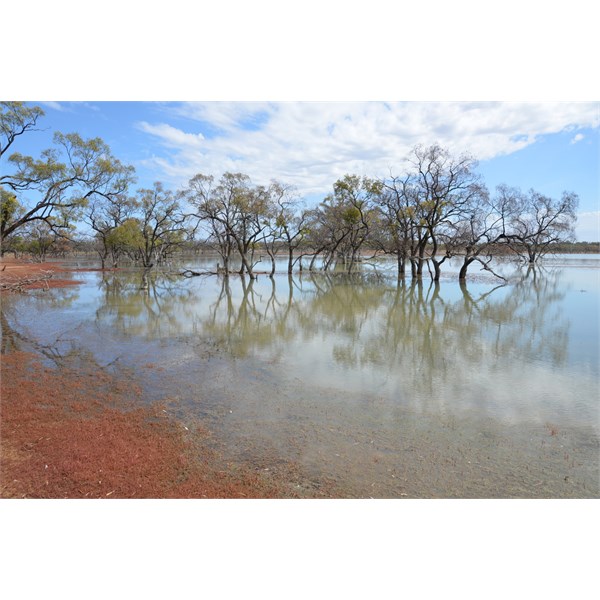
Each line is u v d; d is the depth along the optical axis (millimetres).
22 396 7766
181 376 9320
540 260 57188
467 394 8352
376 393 8383
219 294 26688
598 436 6539
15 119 25391
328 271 48125
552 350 11883
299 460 5703
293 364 10438
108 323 15961
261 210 35719
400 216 35250
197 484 5070
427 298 23875
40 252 73062
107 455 5648
